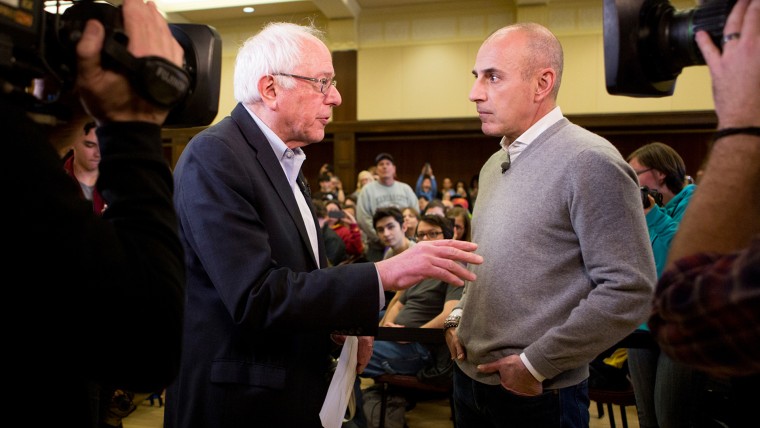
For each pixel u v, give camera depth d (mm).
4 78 499
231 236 984
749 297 427
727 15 584
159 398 3096
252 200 1053
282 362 1053
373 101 9430
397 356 2537
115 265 501
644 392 1982
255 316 959
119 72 553
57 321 493
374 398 2730
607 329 1079
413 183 10031
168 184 594
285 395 1045
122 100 567
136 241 537
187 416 1043
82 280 480
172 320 543
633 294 1078
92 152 1826
